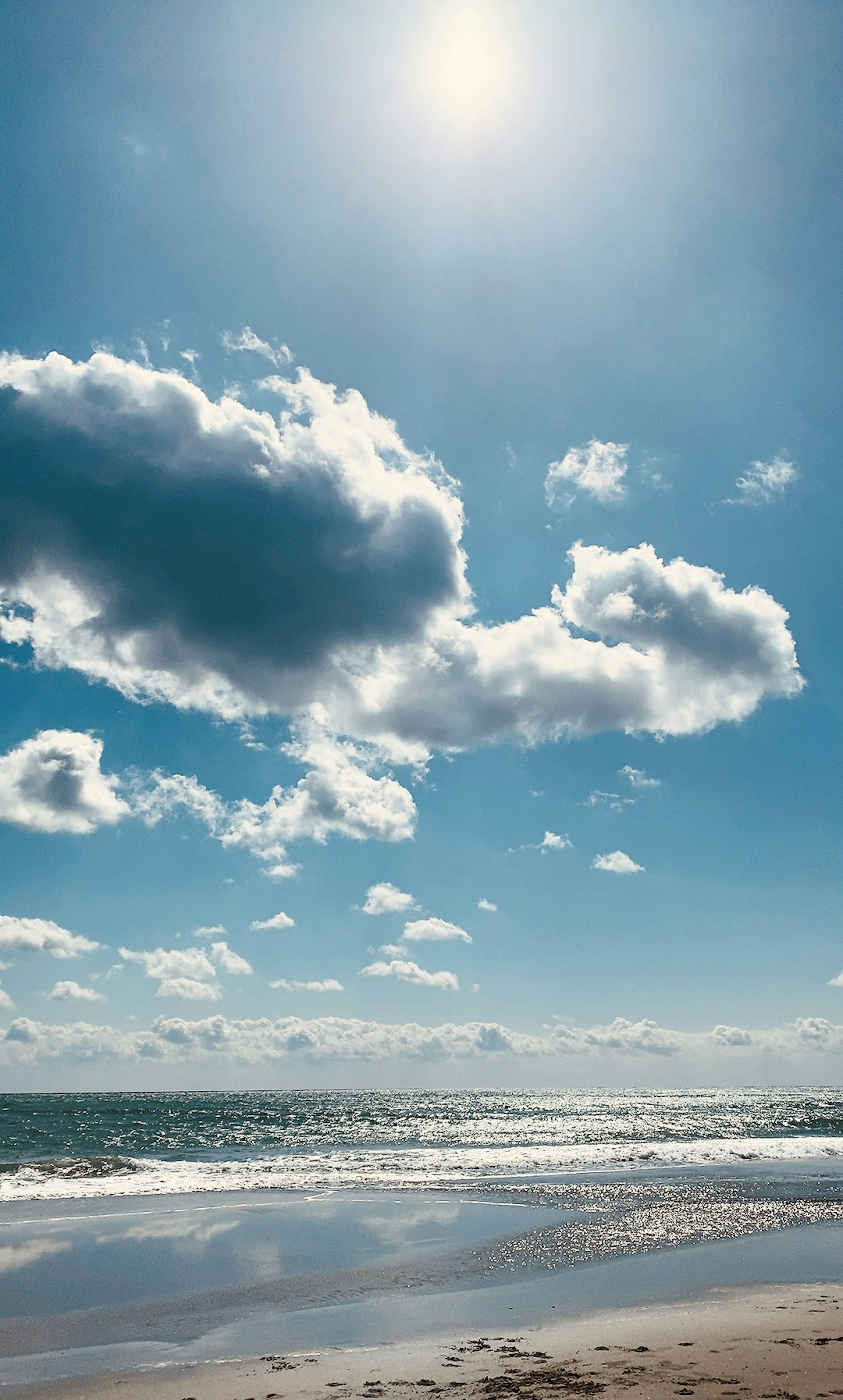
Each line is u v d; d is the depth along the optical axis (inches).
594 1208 1114.1
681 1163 1750.7
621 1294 642.8
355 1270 749.3
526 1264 773.3
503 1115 4650.6
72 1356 502.0
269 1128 3417.8
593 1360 452.8
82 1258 802.2
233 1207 1135.0
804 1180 1417.3
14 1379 455.8
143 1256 812.6
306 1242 887.7
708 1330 518.3
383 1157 1946.4
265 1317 592.7
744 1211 1084.5
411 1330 546.3
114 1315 600.4
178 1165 1738.4
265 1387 425.1
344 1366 460.1
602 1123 3762.3
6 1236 924.0
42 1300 643.5
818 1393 386.9
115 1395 423.8
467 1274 730.2
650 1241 882.1
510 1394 396.5
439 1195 1259.8
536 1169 1630.2
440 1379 426.9
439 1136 2915.8
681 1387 398.9
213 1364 478.0
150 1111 4808.1
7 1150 2356.1
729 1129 3248.0
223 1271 745.6
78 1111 4685.0
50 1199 1220.5
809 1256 799.7
